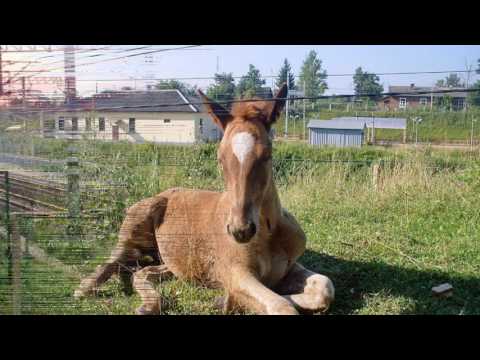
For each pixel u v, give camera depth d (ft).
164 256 18.11
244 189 12.85
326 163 35.24
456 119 45.83
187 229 17.33
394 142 50.55
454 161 33.45
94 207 19.25
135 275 17.28
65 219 17.58
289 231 15.89
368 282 16.79
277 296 13.67
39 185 16.89
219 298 15.69
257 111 13.89
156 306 14.87
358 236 21.54
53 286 15.55
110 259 17.94
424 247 20.22
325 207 26.58
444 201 26.04
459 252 19.16
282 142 47.93
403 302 14.75
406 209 25.36
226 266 15.52
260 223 14.73
